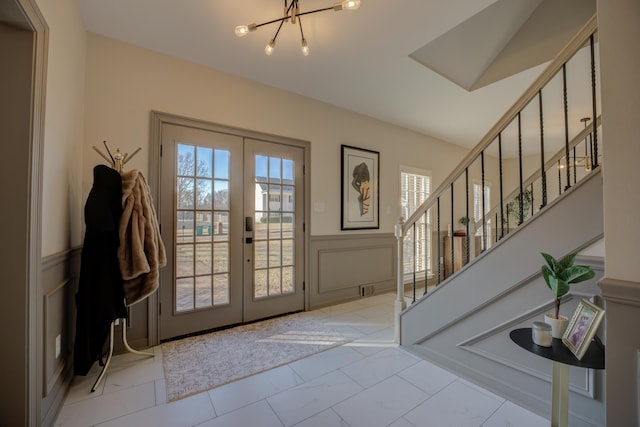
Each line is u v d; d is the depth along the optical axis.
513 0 2.47
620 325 0.97
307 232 3.50
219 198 2.86
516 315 1.74
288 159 3.36
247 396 1.77
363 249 4.07
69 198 1.90
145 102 2.49
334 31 2.28
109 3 1.98
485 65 3.12
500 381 1.81
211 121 2.81
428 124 4.48
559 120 4.15
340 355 2.31
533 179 2.99
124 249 1.92
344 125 3.88
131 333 2.40
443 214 5.32
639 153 0.95
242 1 1.98
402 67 2.83
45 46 1.40
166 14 2.10
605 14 1.02
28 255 1.30
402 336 2.45
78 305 1.78
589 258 1.46
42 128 1.38
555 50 2.53
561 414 1.34
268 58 2.68
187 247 2.68
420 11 2.07
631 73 0.96
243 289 3.00
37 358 1.35
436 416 1.59
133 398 1.74
